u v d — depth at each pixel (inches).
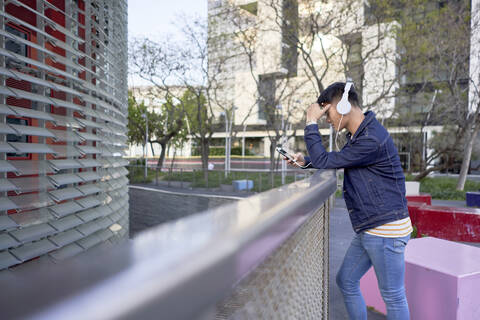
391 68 860.0
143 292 9.2
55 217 84.7
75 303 7.4
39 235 75.0
